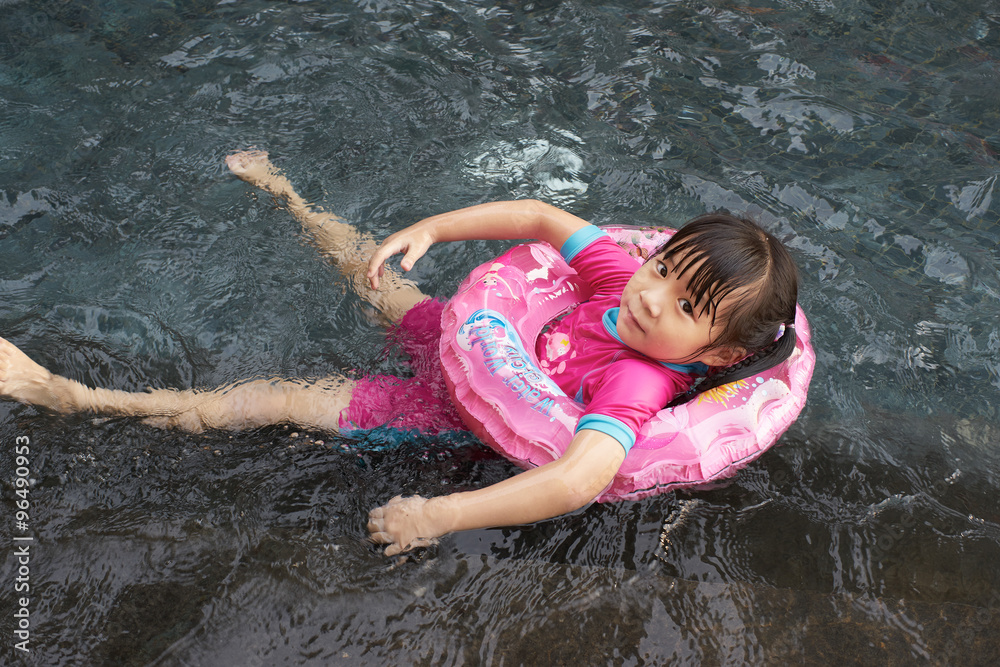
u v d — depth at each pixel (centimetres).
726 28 493
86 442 250
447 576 222
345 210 354
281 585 217
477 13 489
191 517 233
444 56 452
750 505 247
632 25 490
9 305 299
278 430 259
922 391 293
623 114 425
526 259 288
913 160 402
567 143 403
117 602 210
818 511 248
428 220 289
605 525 238
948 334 315
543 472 210
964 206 376
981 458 270
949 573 235
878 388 293
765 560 234
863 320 318
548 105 426
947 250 352
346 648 204
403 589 218
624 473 235
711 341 227
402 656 204
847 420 279
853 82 454
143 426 255
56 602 209
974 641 219
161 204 349
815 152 406
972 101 443
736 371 248
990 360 304
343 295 312
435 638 209
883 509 251
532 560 228
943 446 273
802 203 375
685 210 367
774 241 228
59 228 336
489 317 261
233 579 217
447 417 260
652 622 217
